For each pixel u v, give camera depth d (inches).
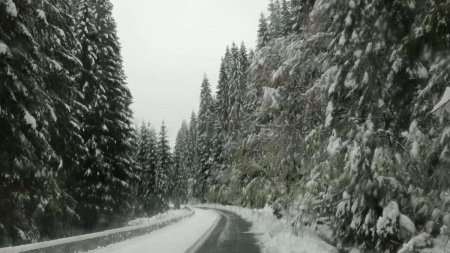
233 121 1042.1
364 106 404.2
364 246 425.7
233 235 834.2
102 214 1061.8
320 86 492.1
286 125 627.5
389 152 372.8
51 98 644.1
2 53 447.2
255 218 1353.3
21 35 493.0
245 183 1166.3
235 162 962.1
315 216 565.9
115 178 1080.2
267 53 717.9
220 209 2438.5
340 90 422.9
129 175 1158.3
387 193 376.2
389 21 357.7
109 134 1093.1
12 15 454.3
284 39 680.4
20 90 482.6
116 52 1178.6
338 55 424.2
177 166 3528.5
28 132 532.1
